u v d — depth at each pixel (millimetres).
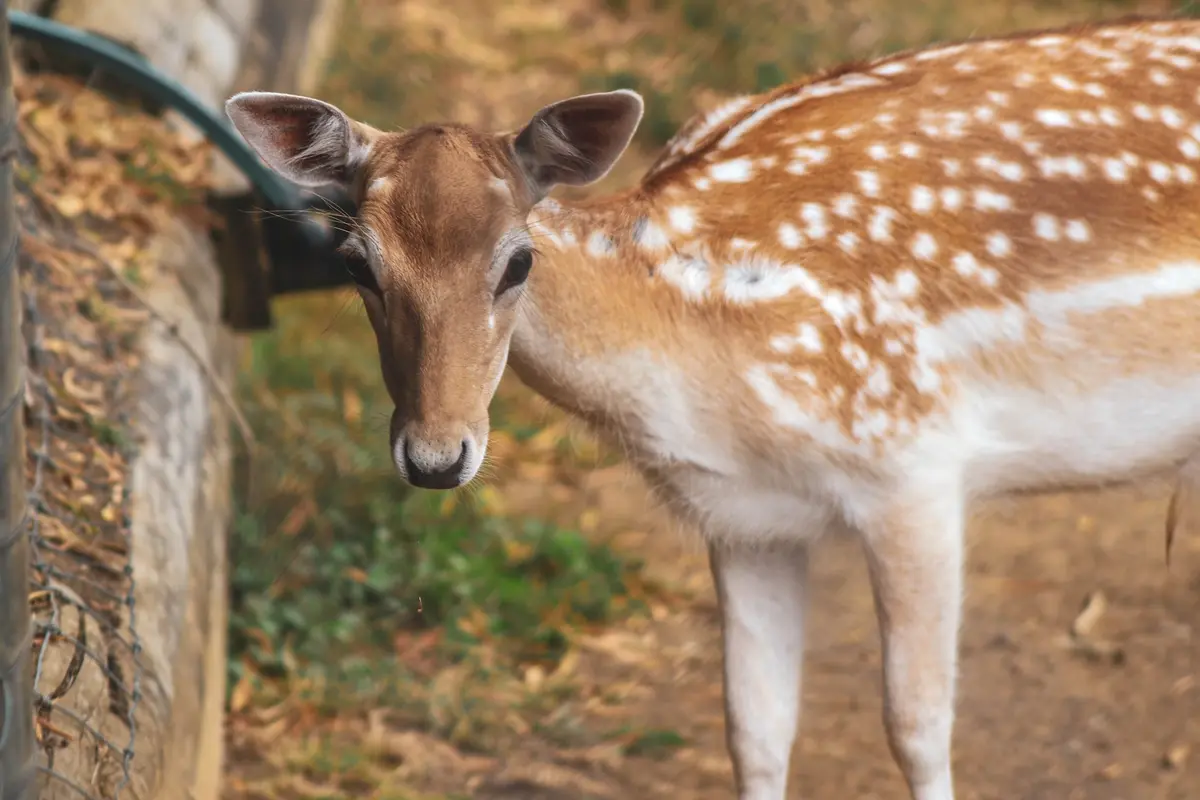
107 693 5527
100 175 9125
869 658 8859
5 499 4234
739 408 5949
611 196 6141
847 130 6078
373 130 5699
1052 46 6305
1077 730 8133
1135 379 6078
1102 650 8781
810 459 5988
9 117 4188
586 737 8203
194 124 9305
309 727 8219
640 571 9766
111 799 5133
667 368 5949
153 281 8477
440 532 9742
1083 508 10289
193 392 8047
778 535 6281
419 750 8039
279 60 13266
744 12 18078
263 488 9852
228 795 7590
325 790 7719
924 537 6020
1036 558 9742
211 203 9430
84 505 6641
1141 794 7625
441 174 5316
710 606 9500
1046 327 5969
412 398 5246
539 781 7863
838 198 5953
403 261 5250
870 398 5898
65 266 8203
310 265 9617
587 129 5629
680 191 6027
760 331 5871
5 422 4211
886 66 6332
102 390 7441
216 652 7590
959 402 6004
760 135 6160
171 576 6582
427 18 17938
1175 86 6164
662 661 8977
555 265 5863
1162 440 6258
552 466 11031
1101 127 6051
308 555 9297
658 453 6113
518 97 16172
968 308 5934
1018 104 6090
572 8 18703
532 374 6051
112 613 6027
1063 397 6078
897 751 6223
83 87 9828
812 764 7922
